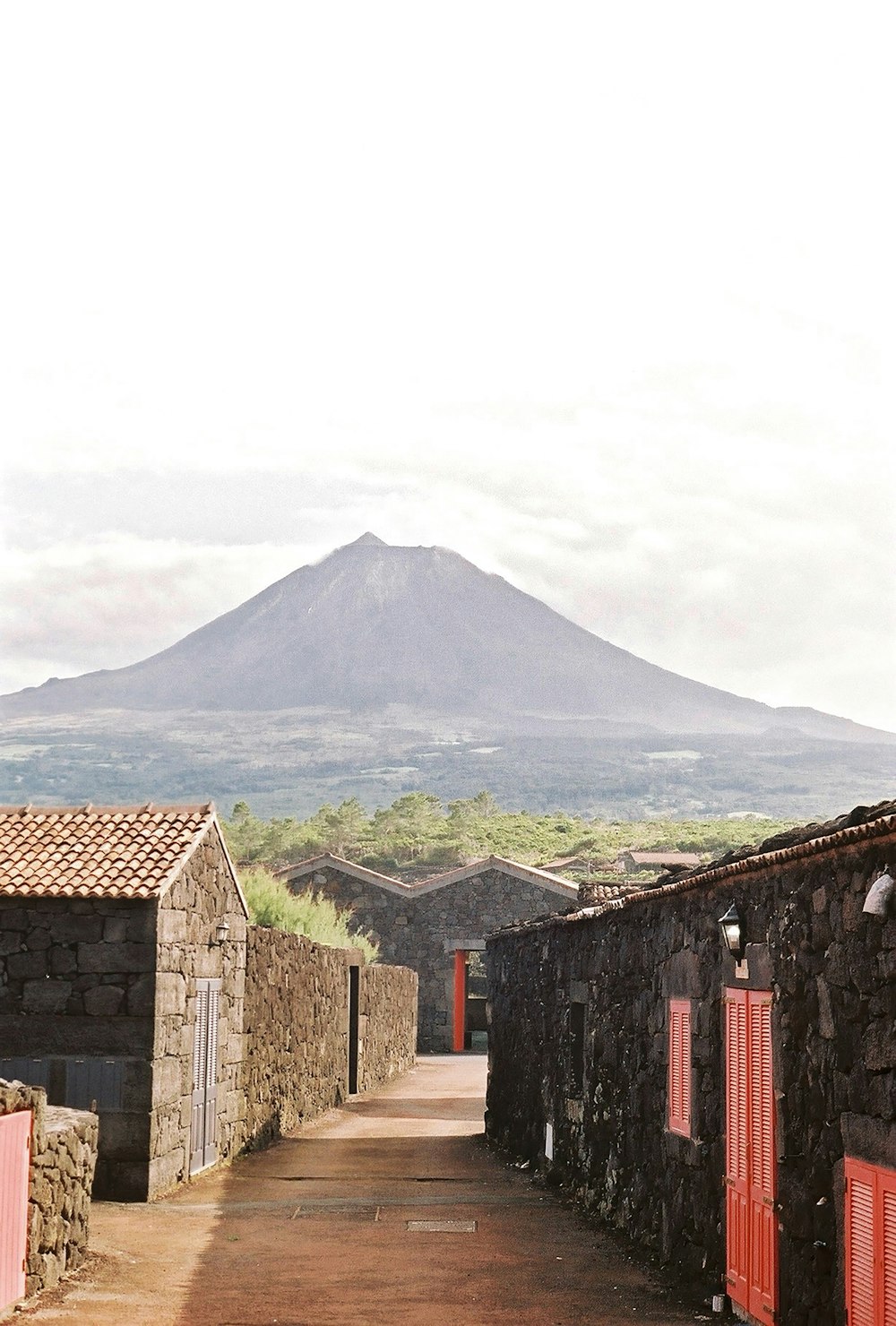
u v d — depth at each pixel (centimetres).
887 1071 705
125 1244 1197
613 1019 1448
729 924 966
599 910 1466
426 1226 1358
